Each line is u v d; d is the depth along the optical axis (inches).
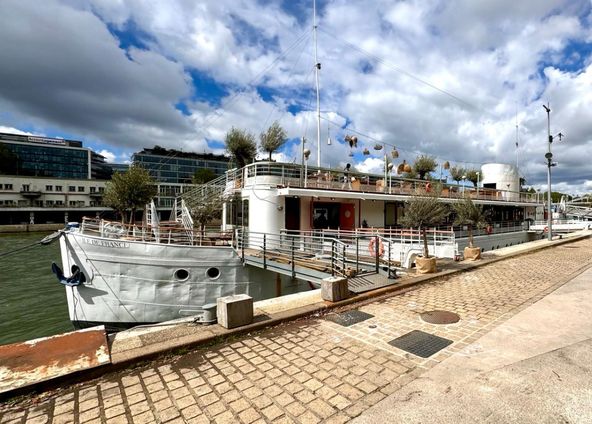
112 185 1072.8
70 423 127.0
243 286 430.3
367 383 153.3
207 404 137.9
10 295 674.8
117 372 165.2
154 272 388.5
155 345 185.8
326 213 640.4
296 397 142.5
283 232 553.0
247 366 171.6
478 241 754.2
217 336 201.9
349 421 125.4
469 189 987.3
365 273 383.6
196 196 804.6
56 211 2652.6
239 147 906.1
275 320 231.8
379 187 738.8
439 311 265.7
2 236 1952.5
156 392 147.6
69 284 379.2
